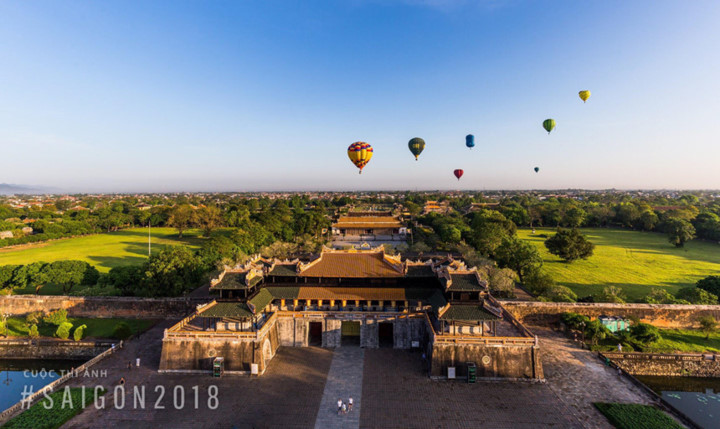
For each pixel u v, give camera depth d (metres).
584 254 113.31
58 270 76.88
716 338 63.69
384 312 58.91
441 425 40.28
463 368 50.19
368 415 41.97
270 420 41.03
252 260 68.00
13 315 74.88
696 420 46.38
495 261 101.19
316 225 151.50
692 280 95.56
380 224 168.38
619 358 56.81
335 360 55.28
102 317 73.56
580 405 44.25
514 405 44.12
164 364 52.41
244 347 51.59
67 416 41.22
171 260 75.81
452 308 52.72
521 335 54.06
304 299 59.78
